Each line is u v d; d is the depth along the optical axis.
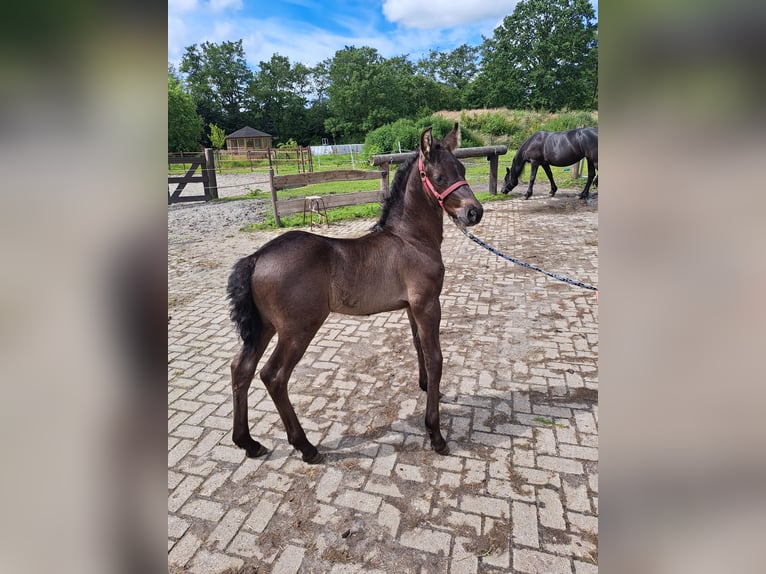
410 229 2.65
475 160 19.17
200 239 8.30
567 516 2.24
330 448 2.79
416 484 2.48
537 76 38.75
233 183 16.89
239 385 2.53
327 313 2.55
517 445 2.75
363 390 3.41
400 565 2.03
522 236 7.75
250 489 2.49
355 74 48.22
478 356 3.83
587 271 5.87
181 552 2.12
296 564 2.05
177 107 36.38
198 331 4.55
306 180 9.00
